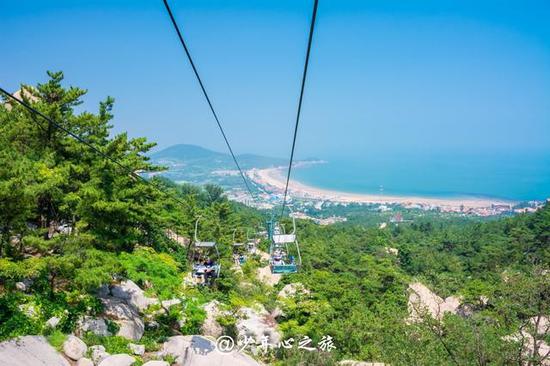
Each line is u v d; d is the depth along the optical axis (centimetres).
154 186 3356
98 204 2559
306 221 13925
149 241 4684
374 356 3078
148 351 2606
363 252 11150
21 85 3025
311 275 6075
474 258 9912
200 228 5903
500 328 2273
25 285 2461
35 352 1902
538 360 1983
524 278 2256
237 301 3784
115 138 2938
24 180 2141
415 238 14312
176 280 3084
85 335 2306
